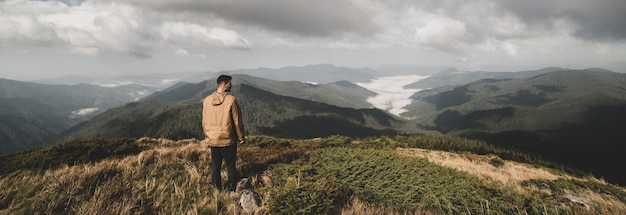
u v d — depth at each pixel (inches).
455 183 213.3
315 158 295.6
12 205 183.0
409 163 262.4
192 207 193.6
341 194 217.8
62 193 195.5
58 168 277.0
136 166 266.8
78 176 226.7
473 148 1795.0
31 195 199.3
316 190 193.8
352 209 193.8
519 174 511.5
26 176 240.8
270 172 262.5
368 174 235.6
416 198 204.7
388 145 963.3
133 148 385.7
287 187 199.6
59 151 306.7
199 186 225.8
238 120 214.2
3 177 239.9
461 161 775.1
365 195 218.8
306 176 239.8
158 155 310.0
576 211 204.4
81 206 180.1
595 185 269.1
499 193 202.7
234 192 218.5
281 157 323.3
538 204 193.6
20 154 308.2
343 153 302.0
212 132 213.2
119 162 291.1
